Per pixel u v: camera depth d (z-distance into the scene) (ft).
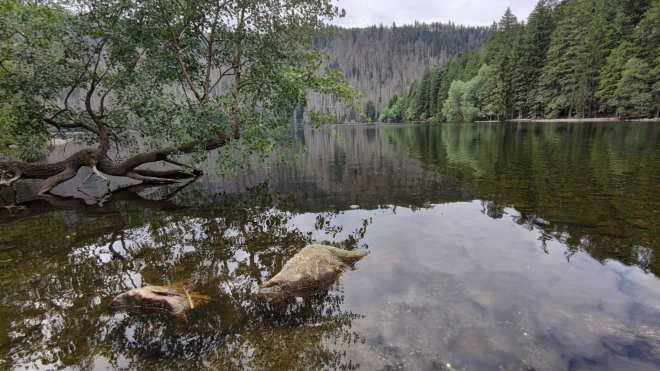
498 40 203.92
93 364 8.58
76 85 30.19
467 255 14.43
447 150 55.88
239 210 24.17
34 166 32.73
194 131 27.50
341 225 19.62
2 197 32.78
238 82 33.60
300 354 8.76
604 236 15.79
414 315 10.23
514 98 166.71
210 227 20.07
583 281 11.86
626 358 8.21
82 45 29.60
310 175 38.75
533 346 8.71
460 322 9.79
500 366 8.07
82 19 28.12
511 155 45.16
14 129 32.14
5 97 29.09
